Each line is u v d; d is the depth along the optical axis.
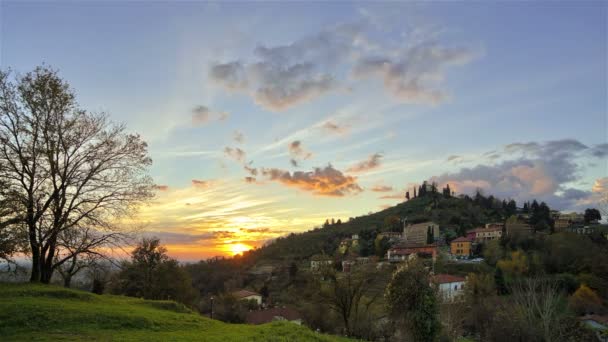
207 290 126.12
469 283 75.19
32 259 32.72
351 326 45.69
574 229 146.88
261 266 162.75
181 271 59.62
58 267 36.59
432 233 172.38
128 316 22.38
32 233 31.53
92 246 34.66
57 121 33.53
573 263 82.81
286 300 85.69
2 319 19.73
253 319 66.38
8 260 30.91
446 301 49.91
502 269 89.62
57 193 32.62
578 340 40.66
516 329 42.06
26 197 31.39
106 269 36.66
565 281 69.81
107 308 24.39
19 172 31.61
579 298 58.44
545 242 109.31
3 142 31.31
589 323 48.97
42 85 32.72
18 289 26.75
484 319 52.56
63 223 32.81
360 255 165.88
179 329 22.05
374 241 175.25
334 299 46.16
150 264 56.84
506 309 48.34
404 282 32.56
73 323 20.42
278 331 23.28
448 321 42.53
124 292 55.78
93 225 34.28
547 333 39.50
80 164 34.50
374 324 44.56
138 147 37.00
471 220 191.38
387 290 33.56
